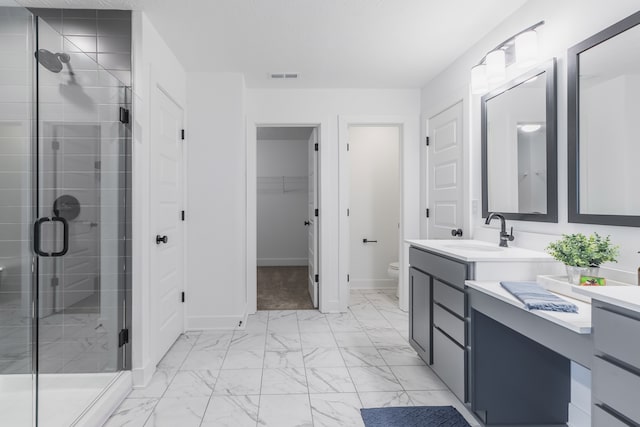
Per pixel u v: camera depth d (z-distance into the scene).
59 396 1.74
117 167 2.11
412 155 3.66
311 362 2.48
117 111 2.10
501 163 2.30
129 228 2.16
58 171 1.80
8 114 1.73
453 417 1.83
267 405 1.93
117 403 1.92
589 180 1.60
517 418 1.75
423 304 2.34
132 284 2.16
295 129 5.60
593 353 1.04
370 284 4.66
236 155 3.18
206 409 1.89
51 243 1.75
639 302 0.90
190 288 3.15
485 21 2.33
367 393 2.07
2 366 1.58
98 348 1.98
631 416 0.92
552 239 1.86
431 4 2.13
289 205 6.50
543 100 1.91
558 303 1.26
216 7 2.13
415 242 2.53
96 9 2.15
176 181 2.91
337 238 3.66
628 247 1.44
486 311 1.62
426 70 3.16
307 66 3.05
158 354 2.44
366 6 2.14
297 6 2.14
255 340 2.89
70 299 1.82
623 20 1.44
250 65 3.02
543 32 1.93
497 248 2.13
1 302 1.62
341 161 3.63
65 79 1.84
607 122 1.51
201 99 3.16
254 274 3.61
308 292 4.49
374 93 3.63
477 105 2.61
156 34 2.41
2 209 1.70
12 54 1.71
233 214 3.17
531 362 1.76
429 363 2.24
